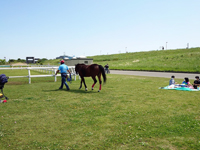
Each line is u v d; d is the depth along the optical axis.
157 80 14.62
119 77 17.62
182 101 6.84
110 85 11.55
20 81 15.12
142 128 4.18
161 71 28.91
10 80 16.06
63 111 5.64
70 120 4.80
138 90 9.49
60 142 3.53
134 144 3.41
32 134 3.92
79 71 9.73
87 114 5.30
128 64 46.38
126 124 4.45
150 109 5.75
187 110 5.61
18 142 3.54
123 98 7.48
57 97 7.76
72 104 6.50
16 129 4.20
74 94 8.45
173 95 8.06
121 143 3.47
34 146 3.38
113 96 7.92
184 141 3.51
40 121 4.73
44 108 5.99
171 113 5.32
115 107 6.04
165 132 3.94
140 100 7.07
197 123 4.45
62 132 4.02
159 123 4.50
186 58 41.94
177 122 4.55
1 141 3.59
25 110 5.75
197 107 5.95
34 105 6.38
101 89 9.92
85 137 3.74
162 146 3.32
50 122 4.65
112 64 50.53
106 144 3.43
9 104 6.52
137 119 4.81
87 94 8.45
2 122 4.65
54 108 5.98
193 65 31.39
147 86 11.00
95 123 4.55
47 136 3.81
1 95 6.98
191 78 17.36
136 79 15.46
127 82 13.18
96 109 5.82
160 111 5.52
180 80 15.07
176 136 3.74
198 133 3.88
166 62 41.12
